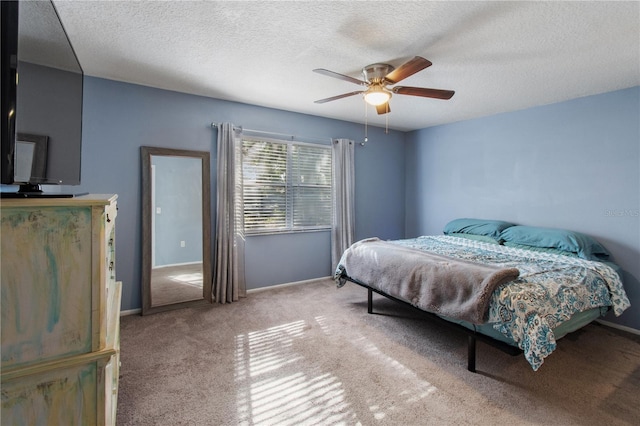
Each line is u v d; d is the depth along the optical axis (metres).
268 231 3.89
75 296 1.02
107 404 1.12
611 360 2.27
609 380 2.01
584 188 3.18
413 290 2.41
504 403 1.77
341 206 4.35
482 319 1.91
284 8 1.78
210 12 1.83
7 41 0.93
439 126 4.67
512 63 2.45
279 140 3.91
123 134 3.01
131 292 3.09
